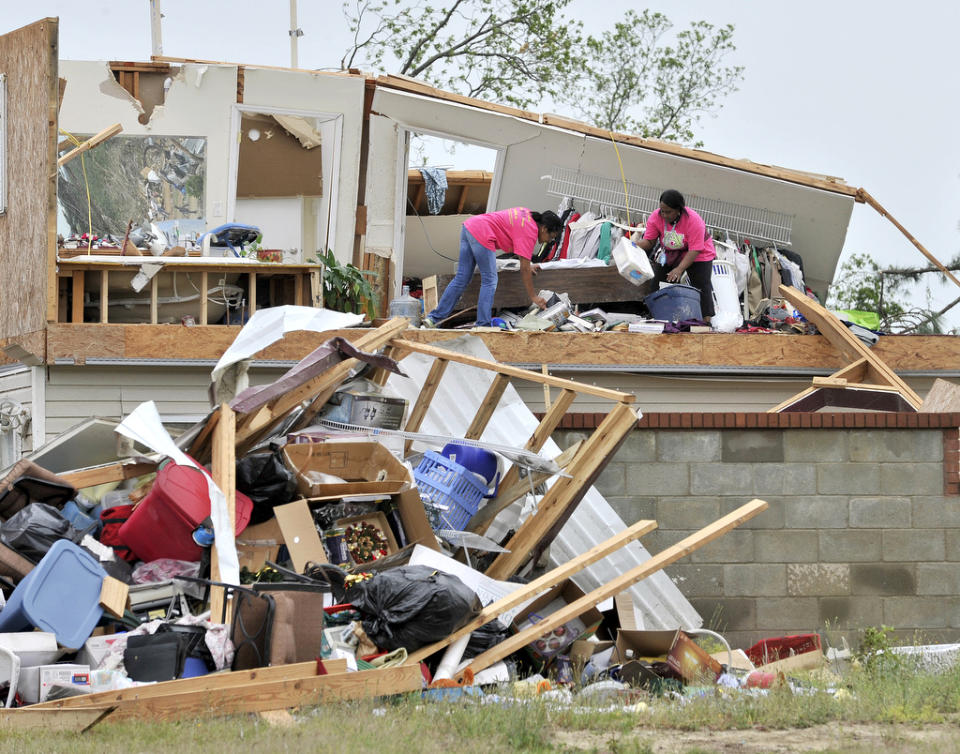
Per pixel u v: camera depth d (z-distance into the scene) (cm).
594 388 2444
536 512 2439
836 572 2766
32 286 3188
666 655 2112
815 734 1606
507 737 1541
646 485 2742
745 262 4284
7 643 1750
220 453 2170
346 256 4238
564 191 4428
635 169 4400
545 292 3712
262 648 1805
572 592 2344
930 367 3600
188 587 2067
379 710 1675
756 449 2772
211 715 1656
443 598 1962
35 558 2047
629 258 3619
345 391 2686
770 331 3672
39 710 1588
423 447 2758
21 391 3312
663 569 2731
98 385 3186
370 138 4300
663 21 8069
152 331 3164
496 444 2455
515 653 2156
